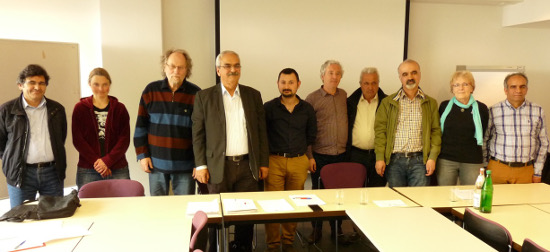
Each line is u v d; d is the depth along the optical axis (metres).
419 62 5.19
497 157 3.56
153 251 1.85
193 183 3.36
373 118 3.89
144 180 4.45
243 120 3.06
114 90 4.29
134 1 4.28
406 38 4.91
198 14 4.60
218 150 2.99
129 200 2.67
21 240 1.94
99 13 4.41
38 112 3.13
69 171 4.34
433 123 3.47
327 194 2.84
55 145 3.17
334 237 3.86
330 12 4.73
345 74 4.83
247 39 4.59
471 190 2.96
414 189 3.01
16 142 3.03
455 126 3.42
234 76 2.97
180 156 3.23
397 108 3.45
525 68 5.47
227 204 2.53
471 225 2.18
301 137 3.38
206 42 4.64
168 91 3.23
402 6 4.86
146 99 3.26
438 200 2.71
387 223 2.20
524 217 2.39
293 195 2.81
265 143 3.16
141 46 4.32
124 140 3.36
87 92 4.50
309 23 4.70
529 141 3.46
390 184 3.54
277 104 3.38
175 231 2.11
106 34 4.23
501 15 5.33
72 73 4.25
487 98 5.32
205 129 3.04
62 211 2.30
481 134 3.39
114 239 1.99
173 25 4.53
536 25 5.20
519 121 3.46
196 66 4.64
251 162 3.04
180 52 3.23
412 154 3.44
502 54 5.39
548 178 4.39
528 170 3.50
